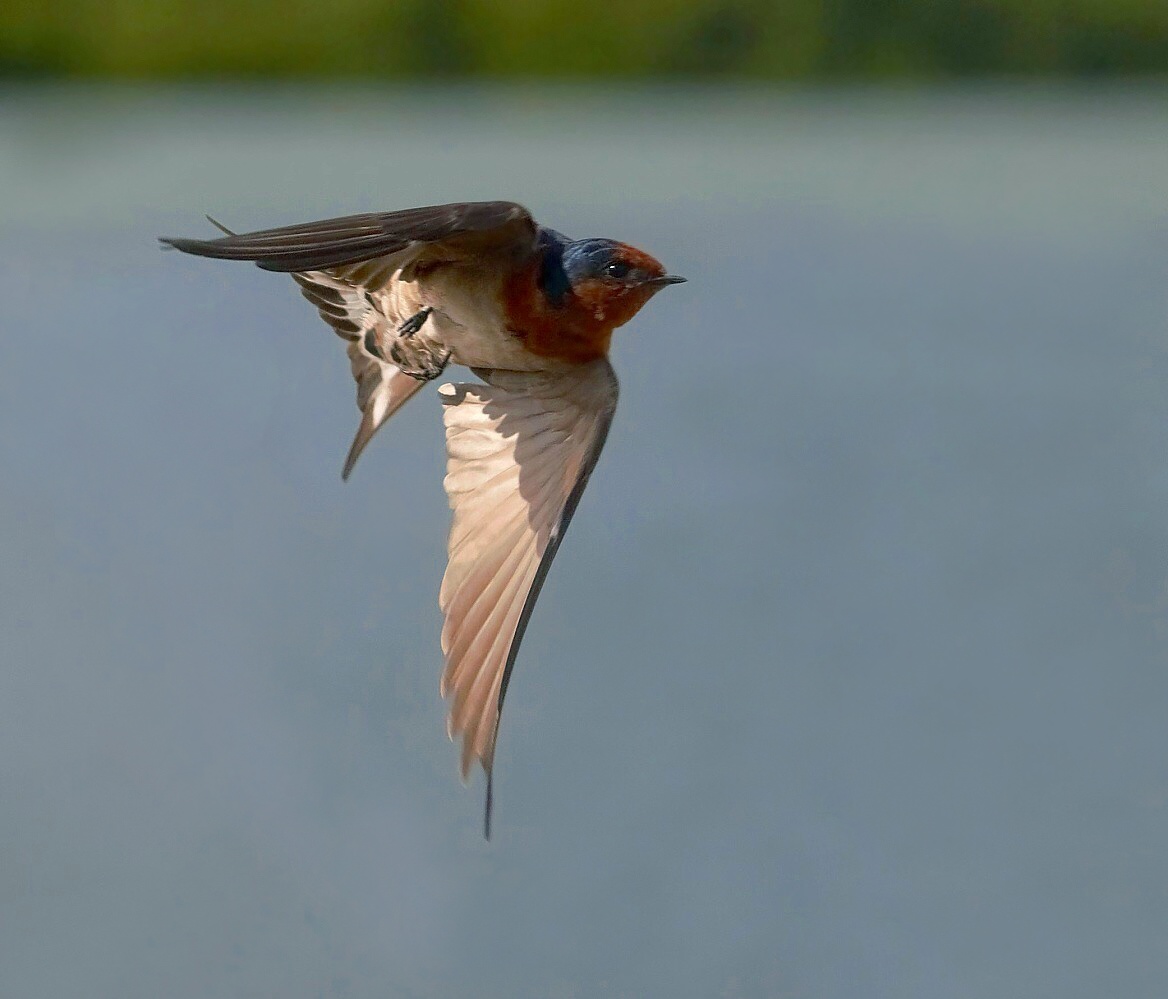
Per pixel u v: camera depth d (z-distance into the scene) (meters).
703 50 28.27
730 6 27.84
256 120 28.02
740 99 28.02
